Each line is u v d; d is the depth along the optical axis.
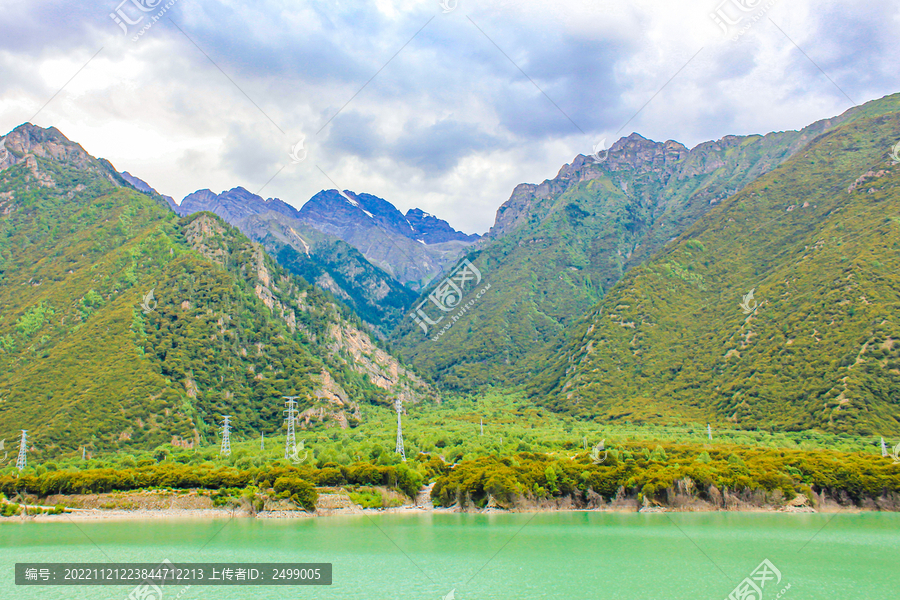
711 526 116.00
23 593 82.25
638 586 81.56
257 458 157.75
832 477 132.62
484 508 131.75
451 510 132.75
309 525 120.00
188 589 82.94
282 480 132.50
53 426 187.00
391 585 82.50
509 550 99.56
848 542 103.38
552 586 81.31
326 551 99.62
